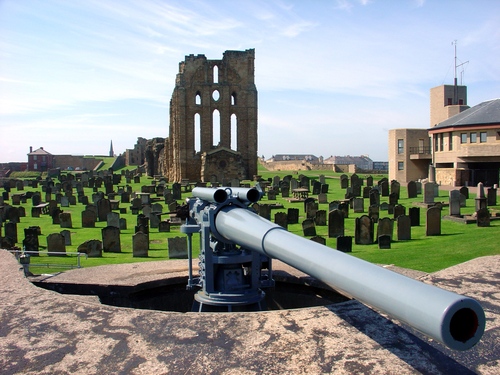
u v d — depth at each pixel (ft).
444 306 7.95
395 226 72.33
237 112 191.31
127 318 15.87
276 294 26.35
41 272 46.06
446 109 187.73
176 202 102.22
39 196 113.80
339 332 14.34
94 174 203.41
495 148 116.47
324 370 12.08
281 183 128.47
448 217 73.31
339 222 66.54
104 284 25.12
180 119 187.62
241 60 190.70
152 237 70.49
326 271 10.70
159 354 13.25
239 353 13.16
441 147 136.98
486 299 16.69
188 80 188.96
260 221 15.99
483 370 11.99
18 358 13.20
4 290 19.01
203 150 190.60
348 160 488.85
